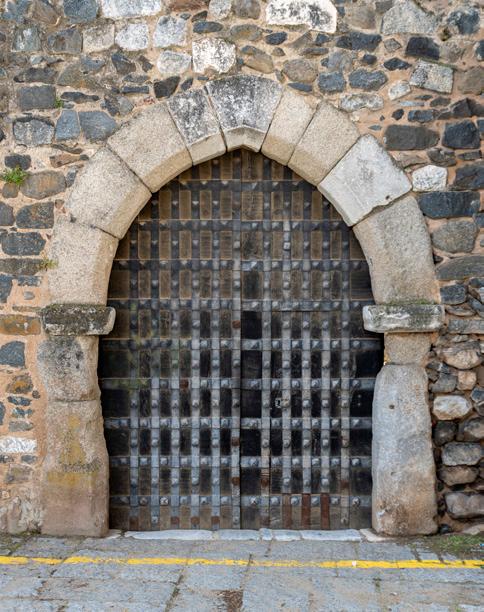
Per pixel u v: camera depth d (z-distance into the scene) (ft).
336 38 13.96
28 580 11.95
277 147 14.11
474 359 14.01
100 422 14.28
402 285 14.03
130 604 11.11
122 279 14.66
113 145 13.94
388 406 14.01
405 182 13.99
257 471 14.69
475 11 13.99
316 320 14.67
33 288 14.03
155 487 14.70
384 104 13.98
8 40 14.06
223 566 12.59
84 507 14.02
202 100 13.91
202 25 13.91
